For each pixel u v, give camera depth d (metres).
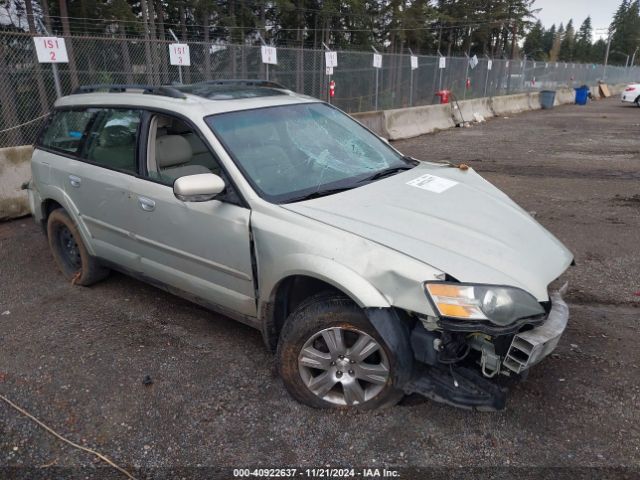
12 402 3.14
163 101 3.64
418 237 2.74
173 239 3.50
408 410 2.93
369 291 2.57
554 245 3.09
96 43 10.15
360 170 3.64
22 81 9.21
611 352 3.52
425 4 47.19
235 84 4.36
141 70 10.92
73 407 3.09
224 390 3.21
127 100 3.93
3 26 16.25
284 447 2.72
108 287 4.79
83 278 4.68
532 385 3.16
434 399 2.68
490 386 2.63
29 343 3.81
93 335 3.91
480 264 2.59
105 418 2.99
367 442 2.72
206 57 11.76
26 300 4.55
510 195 7.83
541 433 2.76
